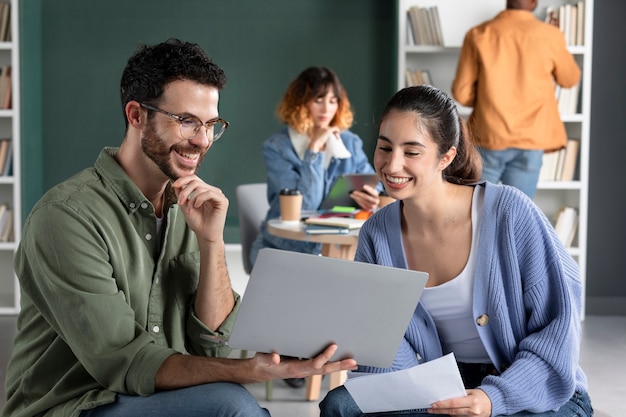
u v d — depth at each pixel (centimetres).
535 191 624
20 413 230
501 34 599
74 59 701
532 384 228
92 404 217
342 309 203
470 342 250
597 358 528
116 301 220
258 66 708
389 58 704
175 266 247
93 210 227
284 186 490
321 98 487
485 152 605
